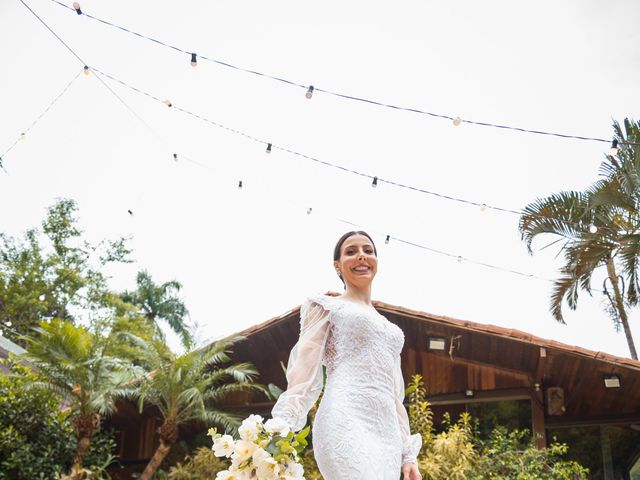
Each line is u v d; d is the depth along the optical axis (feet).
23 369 38.65
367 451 7.11
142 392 32.17
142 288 101.45
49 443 35.78
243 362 35.68
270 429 6.93
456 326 28.94
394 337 8.24
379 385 7.70
